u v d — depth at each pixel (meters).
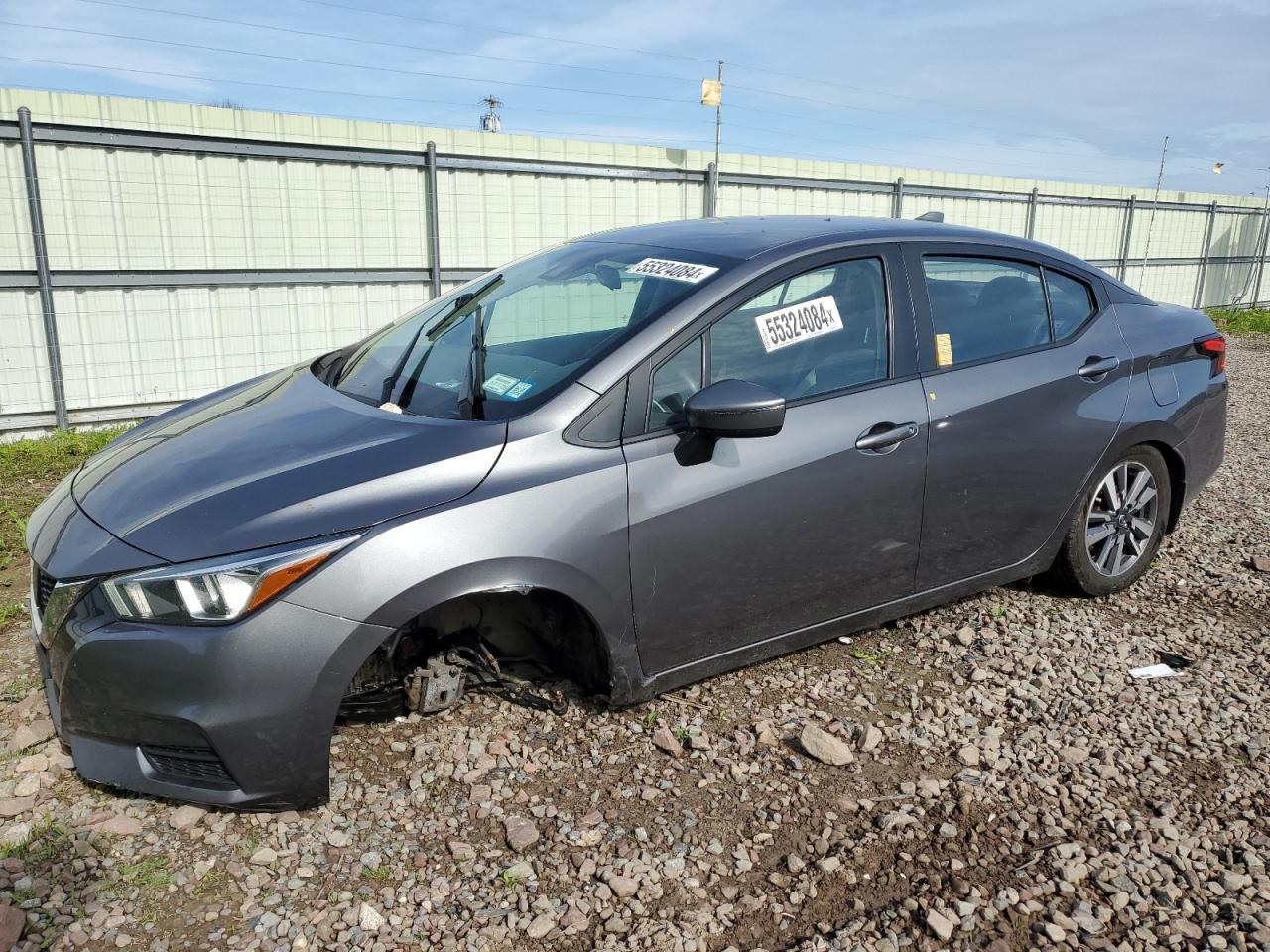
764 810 2.86
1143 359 4.24
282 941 2.32
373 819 2.76
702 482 3.07
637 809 2.84
